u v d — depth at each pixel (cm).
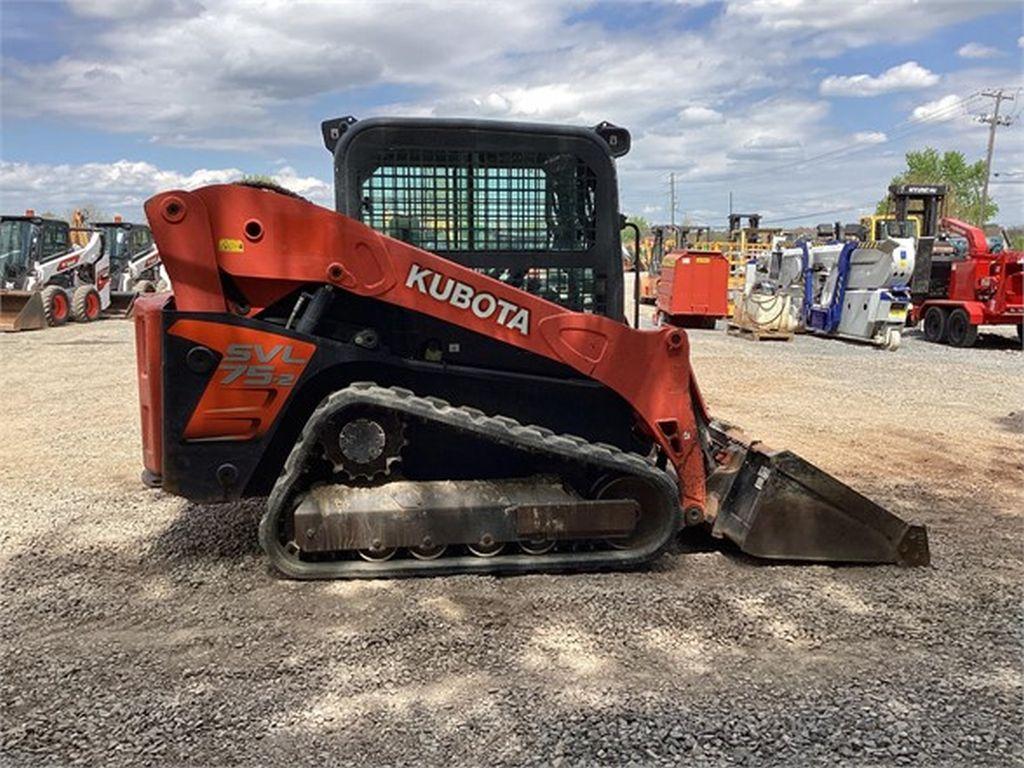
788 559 459
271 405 419
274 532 420
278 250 414
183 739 289
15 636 366
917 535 461
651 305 2638
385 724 299
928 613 398
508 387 462
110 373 1213
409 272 424
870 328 1608
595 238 473
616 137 484
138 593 412
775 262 2072
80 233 2273
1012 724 303
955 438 829
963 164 6431
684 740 290
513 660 346
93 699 314
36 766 273
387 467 433
